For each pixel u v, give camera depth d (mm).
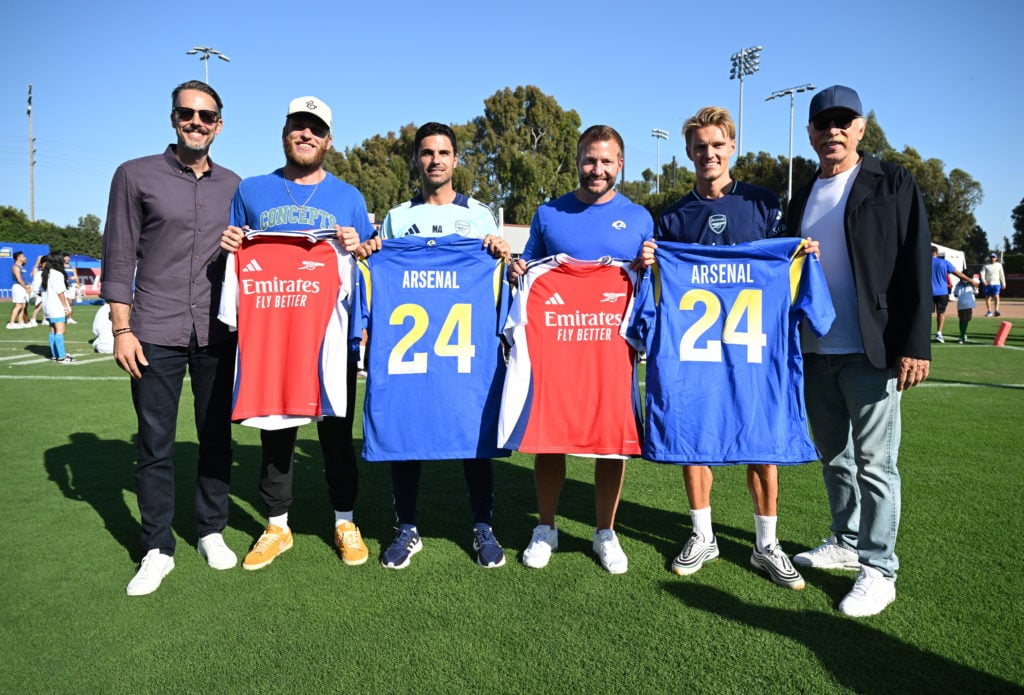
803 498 4348
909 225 2908
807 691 2293
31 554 3459
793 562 3369
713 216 3314
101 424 6434
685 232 3387
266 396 3297
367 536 3795
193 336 3275
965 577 3135
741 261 3191
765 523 3215
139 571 3082
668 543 3648
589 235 3332
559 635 2658
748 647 2570
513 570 3293
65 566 3318
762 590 3066
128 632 2691
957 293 13984
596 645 2586
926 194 42438
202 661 2488
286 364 3318
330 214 3451
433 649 2559
